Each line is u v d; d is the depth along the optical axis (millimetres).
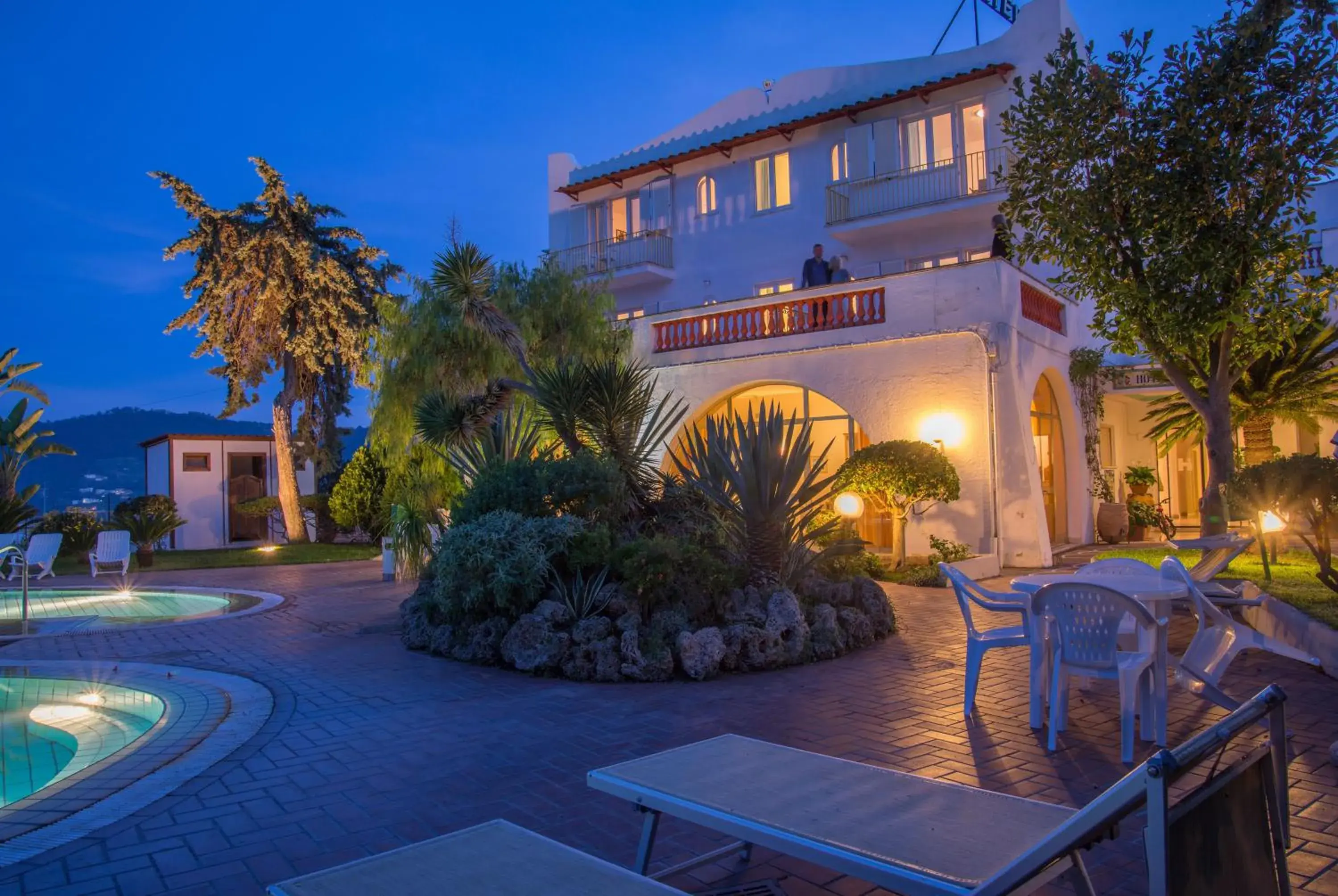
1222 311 10844
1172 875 1902
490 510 9297
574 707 6562
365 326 27453
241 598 14414
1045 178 11703
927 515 15773
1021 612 6066
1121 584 6215
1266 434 16938
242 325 27531
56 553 18531
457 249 11352
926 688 6957
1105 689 6809
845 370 16953
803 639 7988
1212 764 2477
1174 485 24797
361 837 4152
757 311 18422
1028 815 2703
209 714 6598
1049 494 18250
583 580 8414
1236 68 10680
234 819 4387
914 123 21406
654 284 25500
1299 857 3688
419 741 5738
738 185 24094
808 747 5449
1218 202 10883
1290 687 6508
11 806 4637
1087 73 11766
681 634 7504
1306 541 8195
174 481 28172
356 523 25953
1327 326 15312
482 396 11391
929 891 2242
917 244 21094
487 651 8258
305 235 27656
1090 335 20969
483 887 2311
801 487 8891
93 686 7781
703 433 19125
